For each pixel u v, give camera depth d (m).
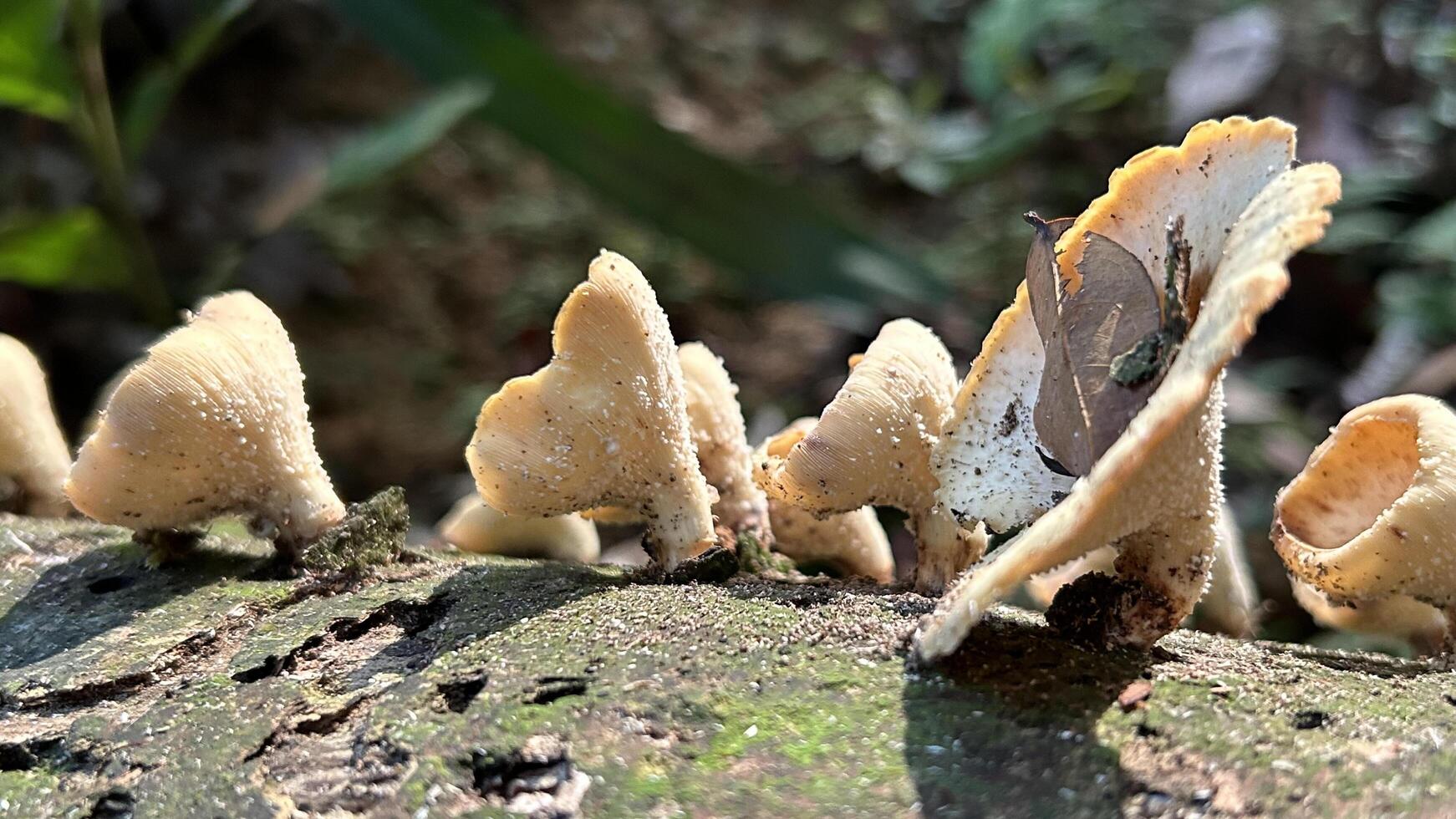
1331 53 0.74
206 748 0.38
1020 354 0.40
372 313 0.97
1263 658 0.40
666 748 0.38
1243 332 0.36
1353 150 0.71
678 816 0.37
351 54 1.20
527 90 0.65
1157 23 0.87
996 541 0.50
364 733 0.38
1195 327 0.37
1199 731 0.38
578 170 0.67
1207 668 0.39
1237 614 0.44
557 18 1.26
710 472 0.43
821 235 0.68
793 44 1.25
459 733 0.38
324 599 0.41
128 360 0.87
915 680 0.38
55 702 0.40
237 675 0.40
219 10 0.66
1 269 0.64
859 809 0.37
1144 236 0.39
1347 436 0.41
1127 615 0.39
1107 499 0.36
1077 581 0.40
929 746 0.38
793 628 0.39
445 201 1.06
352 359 0.92
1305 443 0.63
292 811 0.38
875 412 0.40
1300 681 0.39
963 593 0.38
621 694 0.38
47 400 0.46
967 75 0.91
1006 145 0.82
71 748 0.39
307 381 0.90
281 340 0.42
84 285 0.68
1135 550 0.39
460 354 0.95
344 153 0.74
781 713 0.38
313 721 0.39
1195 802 0.37
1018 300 0.40
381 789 0.38
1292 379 0.70
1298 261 0.72
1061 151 0.90
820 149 1.06
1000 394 0.40
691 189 0.67
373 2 0.64
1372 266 0.71
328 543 0.42
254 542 0.44
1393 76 0.74
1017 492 0.40
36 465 0.45
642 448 0.41
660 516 0.41
